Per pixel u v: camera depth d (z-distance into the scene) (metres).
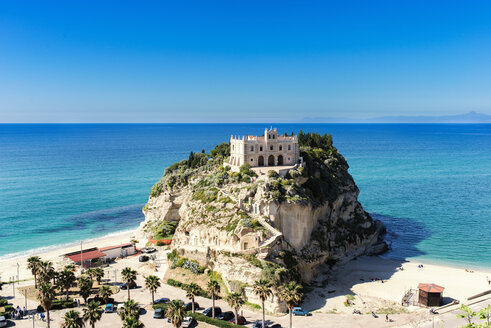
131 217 174.25
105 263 114.62
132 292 92.75
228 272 92.75
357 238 125.94
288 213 104.56
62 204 193.62
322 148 154.38
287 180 111.12
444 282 101.75
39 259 93.31
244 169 122.44
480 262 117.56
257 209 102.31
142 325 60.66
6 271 109.81
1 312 80.06
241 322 78.38
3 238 143.50
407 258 122.25
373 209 182.62
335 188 131.12
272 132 129.75
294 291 72.94
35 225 160.12
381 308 86.62
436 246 132.75
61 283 85.81
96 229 156.62
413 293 94.50
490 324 49.34
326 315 82.69
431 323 78.12
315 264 105.00
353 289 98.25
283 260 95.06
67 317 61.56
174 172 156.50
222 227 101.88
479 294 92.19
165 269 106.94
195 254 104.81
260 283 74.69
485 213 173.62
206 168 146.12
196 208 115.00
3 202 195.25
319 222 119.38
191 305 84.38
